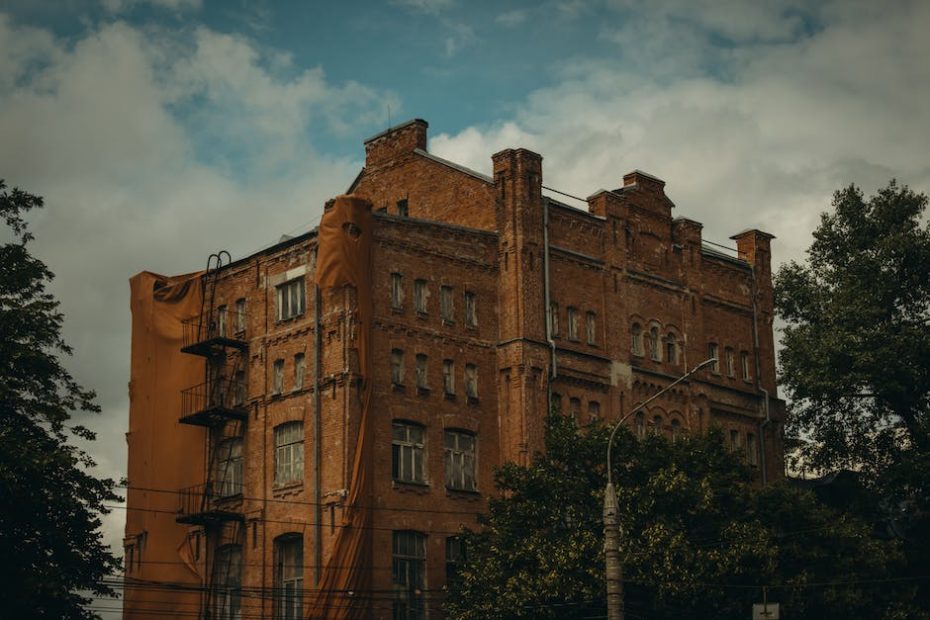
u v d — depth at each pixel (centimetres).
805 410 7106
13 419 4966
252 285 6331
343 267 5825
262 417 6106
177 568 6362
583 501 5350
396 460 5872
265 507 5994
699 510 5284
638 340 6900
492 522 5484
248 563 6019
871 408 6938
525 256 6406
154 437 6644
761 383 7525
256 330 6244
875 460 6831
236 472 6219
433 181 6869
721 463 5641
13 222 5306
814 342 6806
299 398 5950
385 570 5697
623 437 5509
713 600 5322
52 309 5103
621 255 6906
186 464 6444
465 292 6306
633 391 6775
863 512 6719
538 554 5112
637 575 5072
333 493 5678
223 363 6388
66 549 4866
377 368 5875
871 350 6594
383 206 7112
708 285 7394
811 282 7106
